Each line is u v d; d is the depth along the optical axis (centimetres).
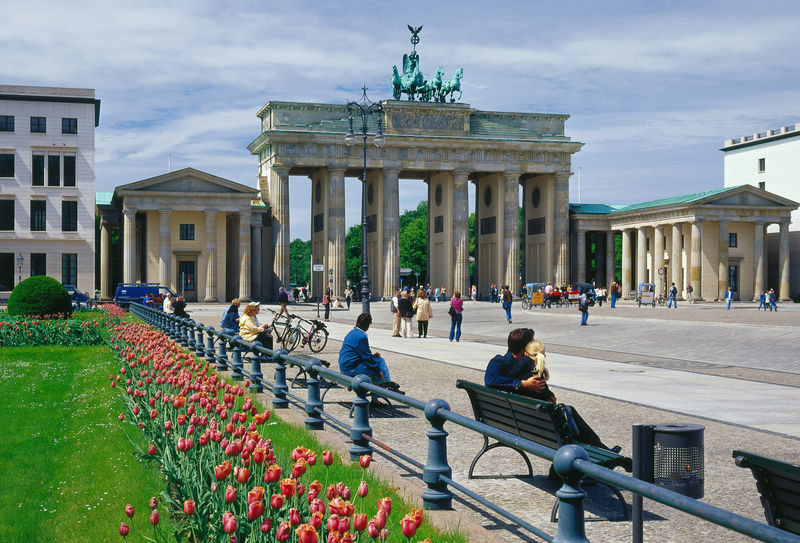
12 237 10625
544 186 13650
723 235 12181
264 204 12494
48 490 1258
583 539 727
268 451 928
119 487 1219
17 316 5075
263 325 3080
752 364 3156
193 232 11519
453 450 1529
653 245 13788
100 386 2398
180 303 5494
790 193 13438
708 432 1708
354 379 1395
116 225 12550
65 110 10806
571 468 714
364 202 6144
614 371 2875
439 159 12812
